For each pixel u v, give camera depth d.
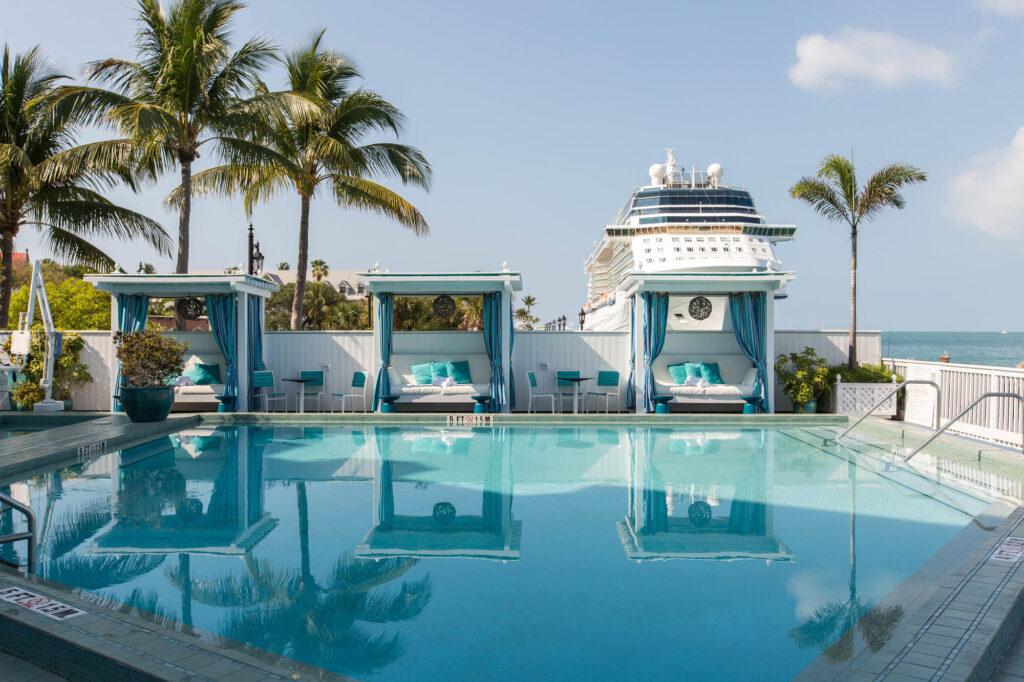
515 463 6.98
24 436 7.65
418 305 22.98
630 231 29.52
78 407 11.55
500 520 4.74
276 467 6.74
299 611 3.07
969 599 2.82
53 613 2.65
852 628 2.87
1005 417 7.74
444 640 2.77
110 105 11.84
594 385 12.42
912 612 2.85
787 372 11.83
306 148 15.77
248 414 10.01
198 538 4.27
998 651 2.51
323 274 45.19
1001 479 6.20
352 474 6.39
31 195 14.02
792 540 4.25
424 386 11.53
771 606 3.14
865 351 12.32
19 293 21.92
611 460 7.17
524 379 12.43
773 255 29.23
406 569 3.68
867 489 5.76
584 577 3.55
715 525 4.61
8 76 13.85
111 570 3.64
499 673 2.48
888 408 10.98
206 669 2.19
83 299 22.08
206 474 6.38
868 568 3.69
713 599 3.23
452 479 6.16
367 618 2.99
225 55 12.47
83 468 6.64
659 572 3.63
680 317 13.62
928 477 6.30
